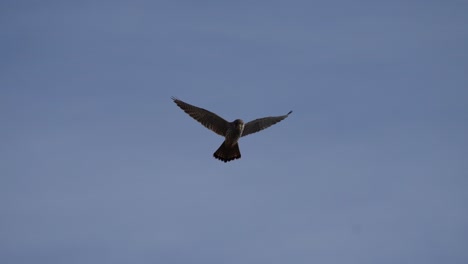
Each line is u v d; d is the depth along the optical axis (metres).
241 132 25.67
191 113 26.02
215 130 26.08
